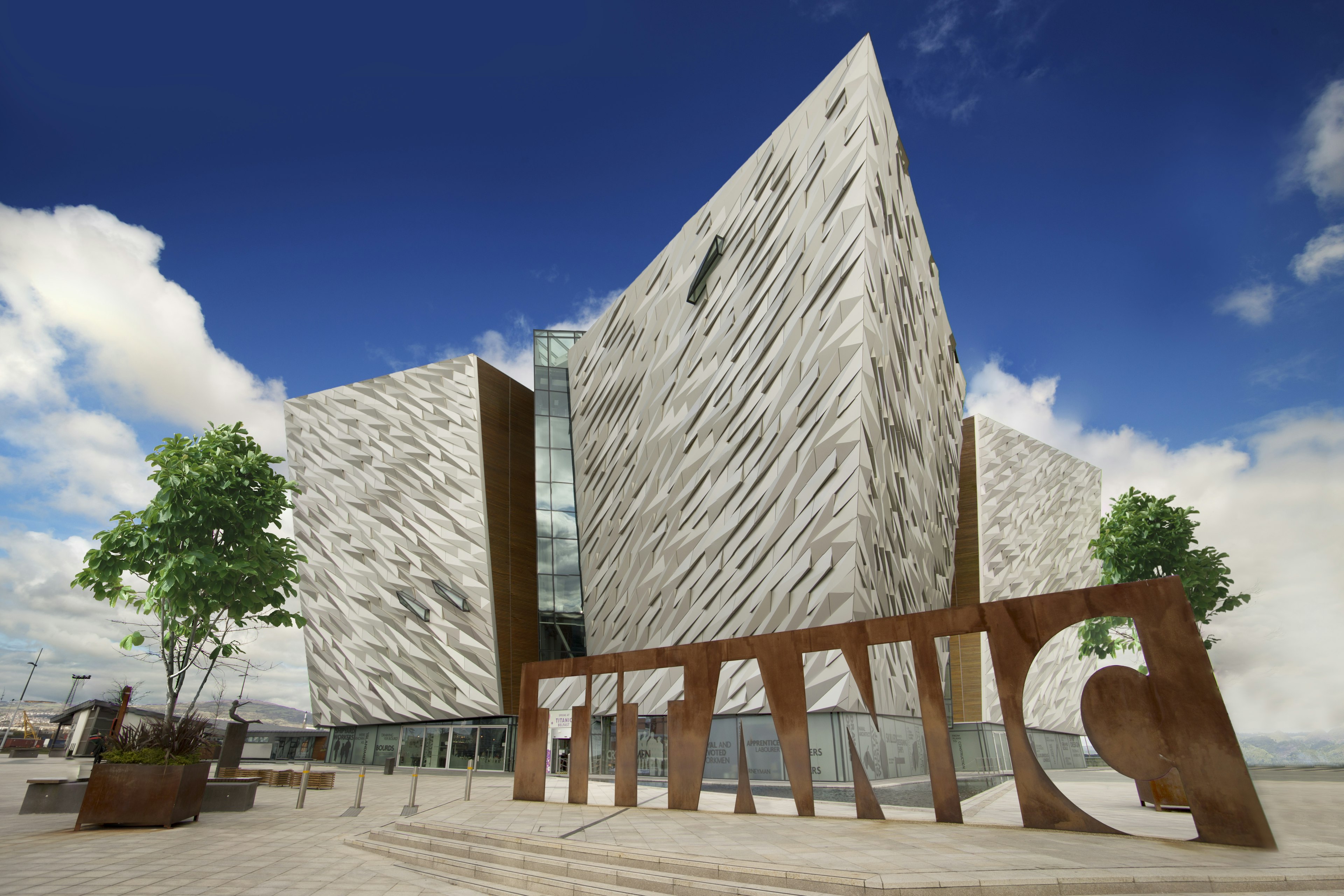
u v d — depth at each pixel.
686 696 13.08
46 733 61.19
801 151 23.12
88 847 8.95
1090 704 8.65
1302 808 9.22
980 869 6.51
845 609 19.23
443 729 32.53
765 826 10.28
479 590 30.78
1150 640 8.57
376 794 17.73
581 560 33.25
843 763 19.66
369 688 34.78
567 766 28.45
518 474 33.97
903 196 24.97
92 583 16.61
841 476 19.72
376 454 35.28
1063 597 9.43
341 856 9.23
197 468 17.09
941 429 31.33
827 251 21.31
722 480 24.06
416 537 33.12
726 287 25.62
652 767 25.00
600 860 8.09
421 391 34.66
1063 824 9.02
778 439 22.03
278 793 17.70
